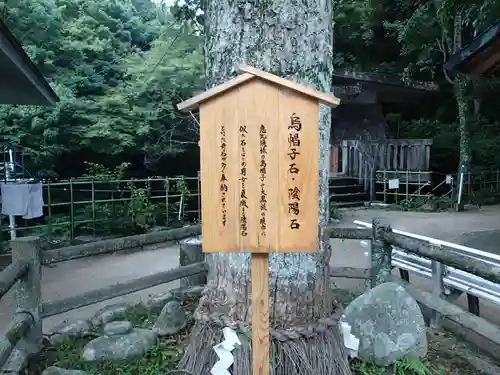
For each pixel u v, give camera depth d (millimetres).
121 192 8289
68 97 8992
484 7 6355
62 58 10281
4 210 6234
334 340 2391
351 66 14375
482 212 10258
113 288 3035
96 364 2621
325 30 2352
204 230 1761
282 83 1662
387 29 13328
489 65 4965
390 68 14203
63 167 10219
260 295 1792
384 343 2615
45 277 5160
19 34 9391
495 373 2527
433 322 3268
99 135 8969
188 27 8664
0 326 3531
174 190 9297
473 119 14188
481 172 12312
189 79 9391
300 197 1702
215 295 2404
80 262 5918
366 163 12172
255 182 1717
